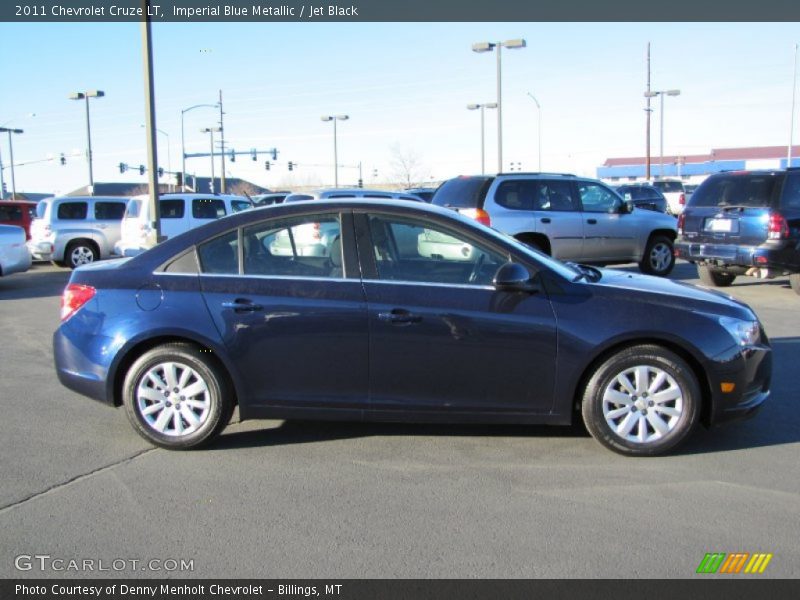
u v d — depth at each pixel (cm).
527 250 475
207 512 385
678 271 1493
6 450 476
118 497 404
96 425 528
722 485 415
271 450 475
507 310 451
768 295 1123
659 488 411
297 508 389
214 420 467
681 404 450
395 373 457
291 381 463
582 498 399
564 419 460
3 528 367
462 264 465
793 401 574
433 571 326
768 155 8356
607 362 451
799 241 1030
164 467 447
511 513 381
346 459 459
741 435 498
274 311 456
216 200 1736
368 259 464
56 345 488
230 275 468
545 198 1234
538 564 330
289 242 471
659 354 448
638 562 332
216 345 458
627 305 452
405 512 383
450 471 439
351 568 329
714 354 446
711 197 1128
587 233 1256
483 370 454
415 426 520
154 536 359
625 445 455
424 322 450
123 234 1700
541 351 450
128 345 462
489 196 1209
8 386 637
